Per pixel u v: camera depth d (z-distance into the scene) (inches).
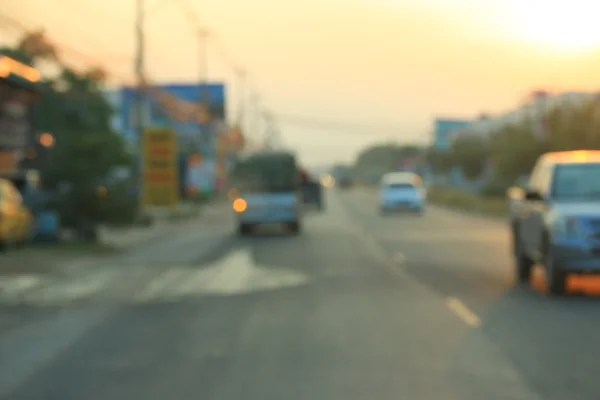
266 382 339.0
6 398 319.6
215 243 1127.6
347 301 561.9
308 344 416.5
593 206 572.7
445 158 3462.1
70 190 1058.7
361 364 370.0
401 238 1168.8
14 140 1267.2
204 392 324.2
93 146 1070.4
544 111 2047.2
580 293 593.9
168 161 1599.4
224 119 3385.8
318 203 2044.8
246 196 1275.8
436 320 482.6
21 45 1142.3
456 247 1009.5
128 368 370.0
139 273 760.3
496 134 2551.7
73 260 879.1
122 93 2407.7
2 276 738.8
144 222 1492.4
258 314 513.3
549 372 351.9
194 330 462.6
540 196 613.0
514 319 484.4
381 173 6309.1
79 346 422.9
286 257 890.7
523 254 665.0
